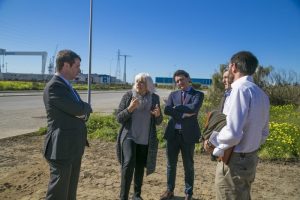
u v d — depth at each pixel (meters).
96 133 11.36
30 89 50.53
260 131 3.44
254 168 3.47
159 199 5.85
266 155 9.09
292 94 22.08
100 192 6.06
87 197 5.80
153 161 5.37
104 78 103.56
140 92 5.31
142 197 5.91
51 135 4.23
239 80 3.45
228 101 3.51
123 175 5.19
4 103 26.02
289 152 9.28
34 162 7.88
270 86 22.58
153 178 6.99
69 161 4.26
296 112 17.61
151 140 5.34
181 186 6.57
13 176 6.70
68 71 4.32
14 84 50.50
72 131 4.26
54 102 4.15
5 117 16.97
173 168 5.82
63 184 4.27
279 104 22.12
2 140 10.50
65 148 4.20
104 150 9.48
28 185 6.20
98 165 7.80
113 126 12.45
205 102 20.58
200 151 9.45
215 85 21.48
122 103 5.40
